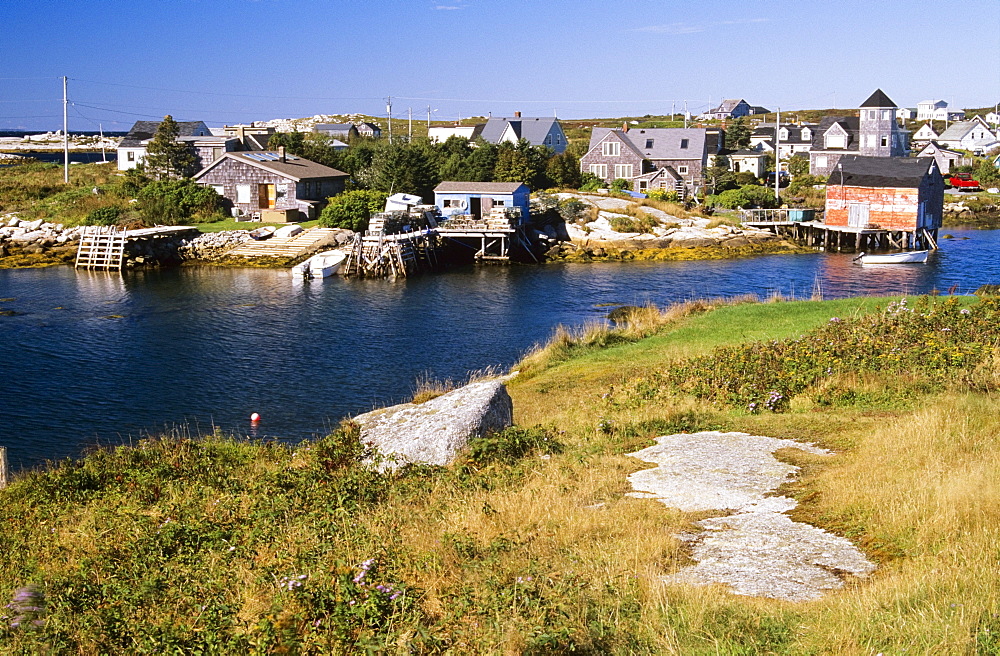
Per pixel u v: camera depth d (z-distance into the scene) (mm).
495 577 9227
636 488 12961
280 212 65500
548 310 42844
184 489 15734
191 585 10156
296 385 29000
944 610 7816
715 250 64062
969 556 8961
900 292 47844
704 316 30406
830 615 8227
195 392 28172
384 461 15117
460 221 61250
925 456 12617
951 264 58781
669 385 20266
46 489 16531
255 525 12289
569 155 93125
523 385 23938
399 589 8688
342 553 10430
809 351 20953
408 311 42594
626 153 92125
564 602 8555
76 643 9008
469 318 40781
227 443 20203
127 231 58688
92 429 24469
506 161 79312
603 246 63531
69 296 46344
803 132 121312
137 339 36031
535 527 11297
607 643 7980
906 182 65938
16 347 34438
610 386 22062
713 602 8562
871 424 15734
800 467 13586
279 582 9555
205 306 43719
